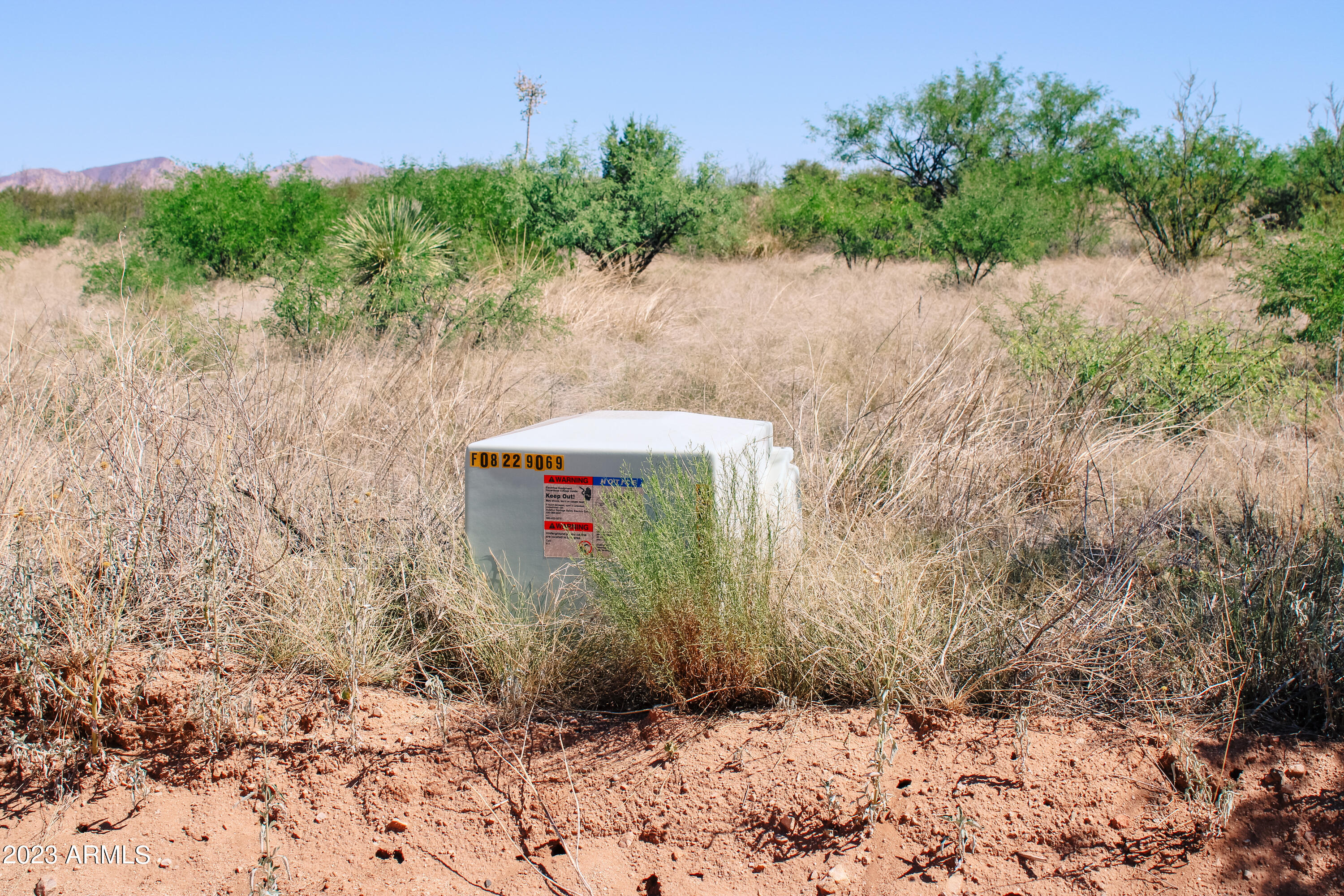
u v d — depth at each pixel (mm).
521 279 10391
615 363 8555
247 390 4781
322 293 9508
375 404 5648
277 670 3154
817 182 24375
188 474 3895
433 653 3283
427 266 10352
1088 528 4188
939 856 2363
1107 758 2566
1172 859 2309
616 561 2992
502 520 3174
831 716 2807
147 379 4363
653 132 17141
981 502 4508
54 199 34188
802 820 2488
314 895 2414
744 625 2867
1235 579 3229
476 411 5656
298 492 4059
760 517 3213
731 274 17625
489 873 2473
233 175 17125
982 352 6488
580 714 2986
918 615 3043
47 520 3369
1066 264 17922
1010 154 31125
